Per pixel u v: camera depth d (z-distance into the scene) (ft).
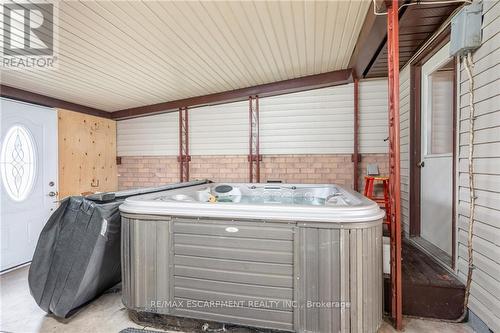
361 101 13.10
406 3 7.06
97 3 6.19
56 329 7.06
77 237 7.34
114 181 16.07
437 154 9.43
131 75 10.84
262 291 6.34
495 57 5.93
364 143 13.14
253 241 6.36
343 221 5.85
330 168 13.51
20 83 10.64
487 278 6.29
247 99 14.38
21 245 11.13
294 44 9.41
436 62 9.17
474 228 6.74
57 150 12.67
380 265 6.28
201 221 6.65
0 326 7.19
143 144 15.96
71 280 7.29
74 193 13.51
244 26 7.91
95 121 14.85
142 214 6.90
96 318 7.55
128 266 7.09
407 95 11.04
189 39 8.35
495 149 5.99
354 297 5.90
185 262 6.76
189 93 13.99
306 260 6.07
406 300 7.37
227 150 14.75
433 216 9.68
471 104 6.61
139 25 7.28
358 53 9.68
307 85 13.00
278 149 14.02
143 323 7.31
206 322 6.98
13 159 10.88
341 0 6.93
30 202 11.48
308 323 6.10
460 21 6.61
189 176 15.29
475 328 6.72
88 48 8.30
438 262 8.43
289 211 6.18
